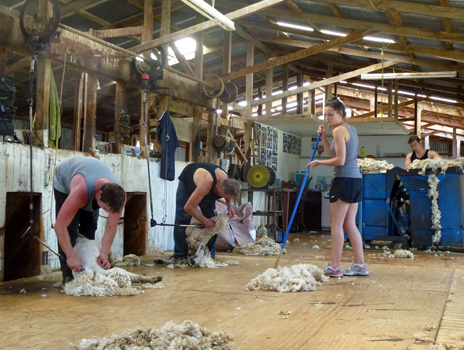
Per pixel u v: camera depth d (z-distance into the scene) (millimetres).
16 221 4445
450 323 2523
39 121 4613
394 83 11695
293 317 2631
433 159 6613
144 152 6125
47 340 2172
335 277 4105
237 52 10727
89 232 3766
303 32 9125
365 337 2236
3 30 4164
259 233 7812
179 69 10062
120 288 3340
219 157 8141
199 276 4152
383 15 6906
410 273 4438
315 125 10641
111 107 12406
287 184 10422
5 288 3592
